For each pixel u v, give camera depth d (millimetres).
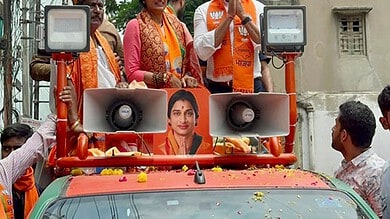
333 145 4312
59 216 3014
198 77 4707
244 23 4617
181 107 3941
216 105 3604
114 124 3564
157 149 3912
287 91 3805
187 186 3170
